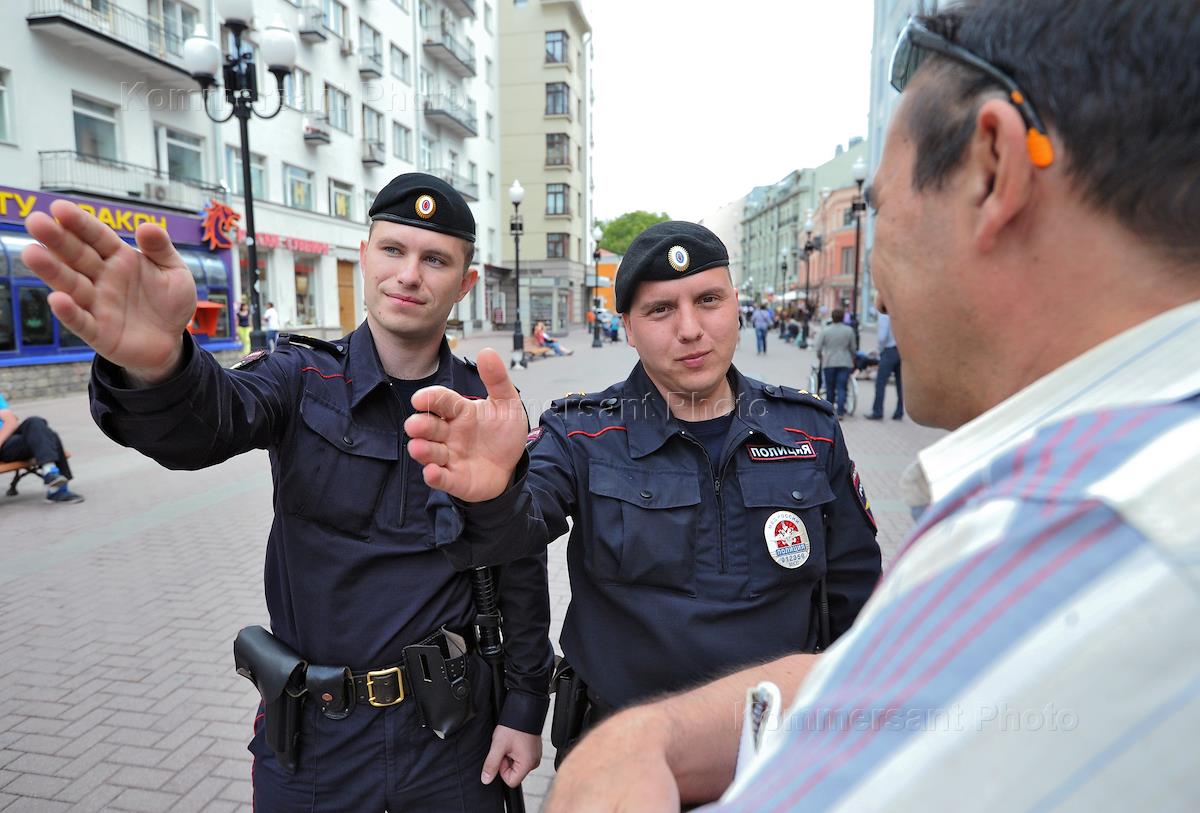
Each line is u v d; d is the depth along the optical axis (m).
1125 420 0.38
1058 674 0.32
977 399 0.56
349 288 23.27
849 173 40.66
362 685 1.46
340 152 21.95
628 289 1.39
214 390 1.15
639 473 1.35
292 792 1.49
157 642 3.59
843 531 1.46
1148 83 0.43
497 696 1.60
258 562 4.72
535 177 37.31
